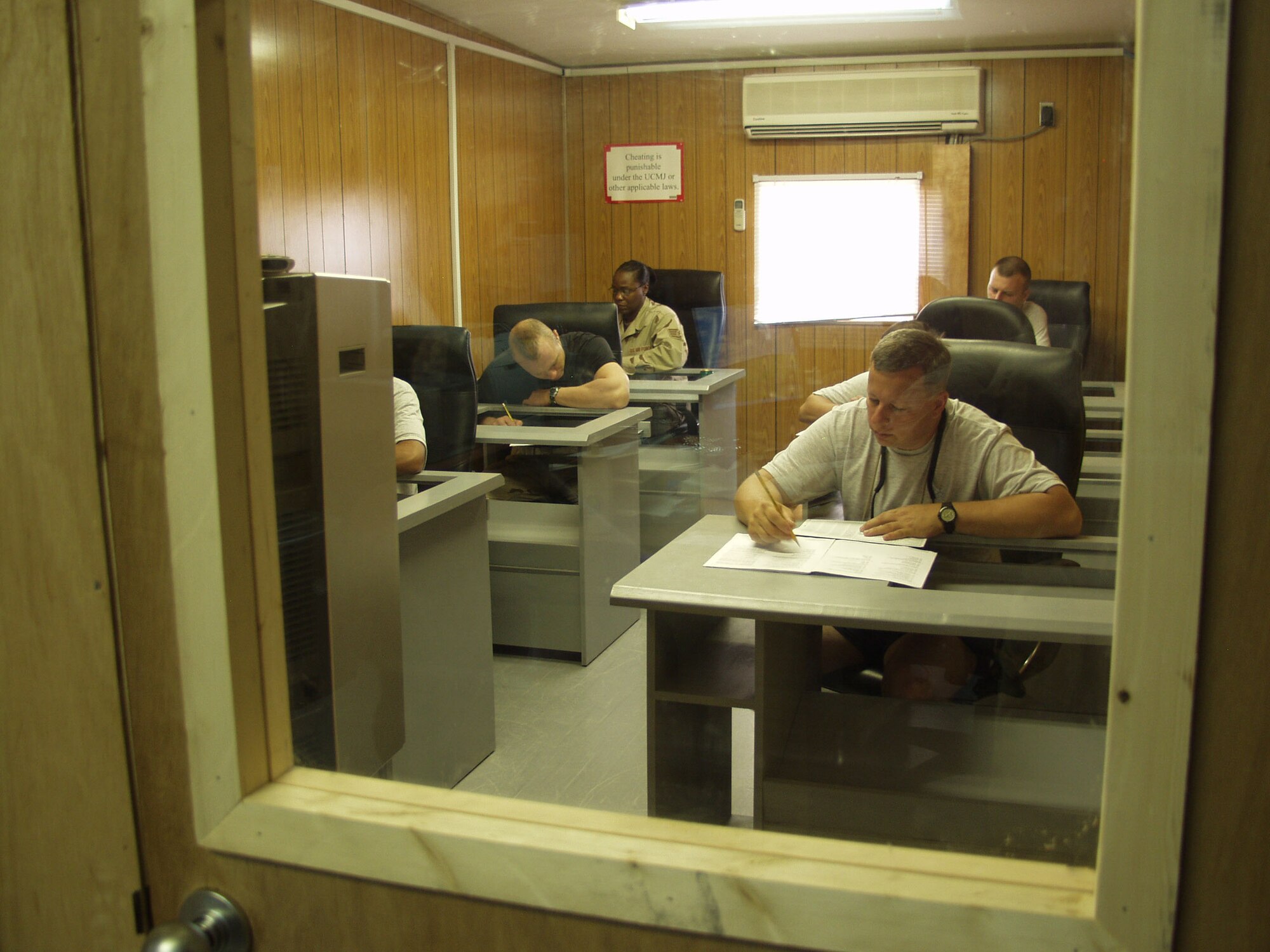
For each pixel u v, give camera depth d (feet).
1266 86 1.23
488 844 1.73
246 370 1.84
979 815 1.96
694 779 2.51
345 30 3.81
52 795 2.04
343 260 4.12
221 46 1.73
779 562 3.21
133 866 1.99
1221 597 1.33
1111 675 1.40
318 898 1.88
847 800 2.28
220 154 1.74
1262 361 1.27
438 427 4.14
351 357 2.56
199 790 1.91
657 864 1.65
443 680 3.12
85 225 1.78
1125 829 1.41
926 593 2.85
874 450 3.26
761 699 2.73
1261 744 1.34
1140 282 1.30
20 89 1.77
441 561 3.47
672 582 3.11
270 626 1.96
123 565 1.88
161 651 1.88
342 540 2.54
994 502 3.03
